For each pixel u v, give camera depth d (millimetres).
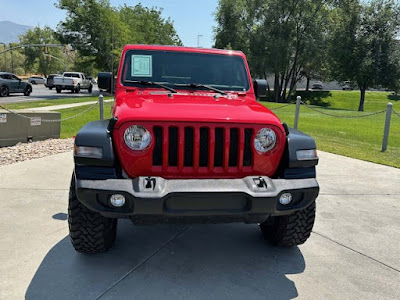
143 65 4195
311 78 50250
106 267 3336
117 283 3088
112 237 3535
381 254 3760
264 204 2879
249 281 3186
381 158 8555
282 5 39406
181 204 2832
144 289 3014
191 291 3008
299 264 3508
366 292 3084
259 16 41344
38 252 3566
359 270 3432
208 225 4387
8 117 8617
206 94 4004
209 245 3852
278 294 3008
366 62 34906
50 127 9828
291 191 2971
